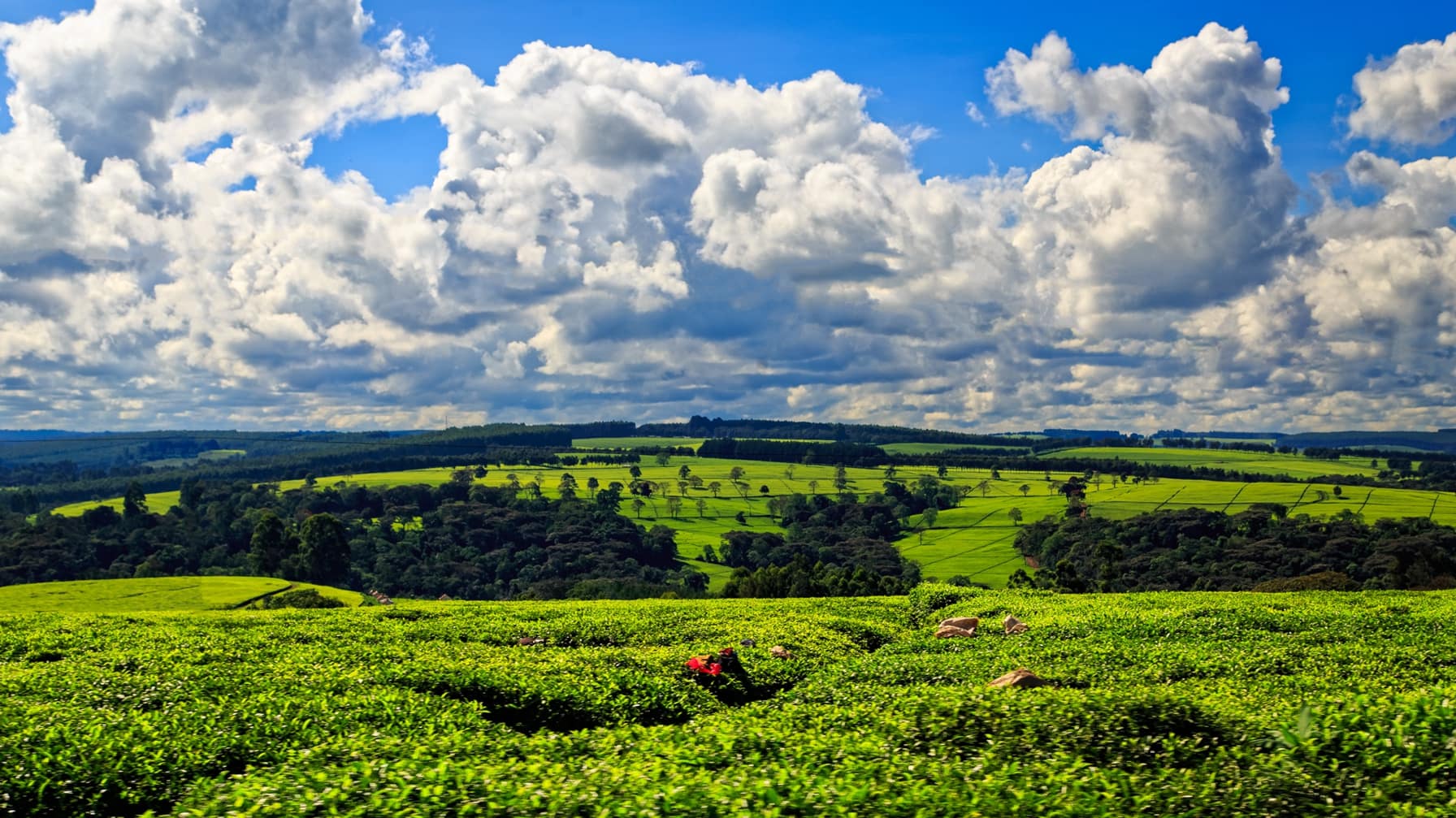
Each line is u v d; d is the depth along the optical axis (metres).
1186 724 18.19
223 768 18.27
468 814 13.41
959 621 44.16
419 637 43.22
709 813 13.20
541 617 51.50
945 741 18.14
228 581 112.06
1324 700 18.83
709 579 162.38
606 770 15.21
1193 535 152.38
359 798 14.09
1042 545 162.25
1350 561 127.81
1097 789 14.43
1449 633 35.88
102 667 32.81
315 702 23.44
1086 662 31.66
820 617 49.31
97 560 162.12
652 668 33.50
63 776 17.08
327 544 148.62
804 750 16.95
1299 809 13.72
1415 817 12.97
